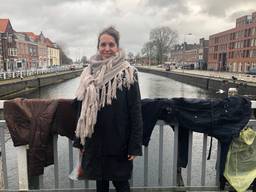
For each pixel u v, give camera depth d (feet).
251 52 213.25
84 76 7.60
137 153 7.54
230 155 9.86
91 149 7.70
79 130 7.53
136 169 13.52
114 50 7.57
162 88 138.62
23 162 9.70
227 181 10.18
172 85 155.12
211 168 15.06
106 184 8.83
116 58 7.41
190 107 9.42
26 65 253.24
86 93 7.30
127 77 7.30
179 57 393.70
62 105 9.21
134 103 7.48
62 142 14.70
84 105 7.33
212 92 120.78
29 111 9.18
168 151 14.34
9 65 208.03
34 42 284.61
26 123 9.23
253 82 96.27
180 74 180.14
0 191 9.91
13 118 9.18
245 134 9.68
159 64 371.35
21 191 9.87
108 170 7.81
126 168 7.91
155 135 14.25
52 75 156.35
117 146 7.59
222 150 9.77
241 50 229.45
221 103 9.39
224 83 106.42
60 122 9.26
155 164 13.75
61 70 217.77
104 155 7.69
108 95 7.25
